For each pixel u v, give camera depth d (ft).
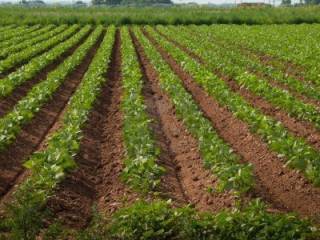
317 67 81.92
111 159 44.14
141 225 28.27
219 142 42.42
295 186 37.32
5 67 83.51
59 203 34.37
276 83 72.64
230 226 27.40
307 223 27.78
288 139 42.04
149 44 113.70
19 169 42.42
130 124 48.26
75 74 84.02
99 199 36.86
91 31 167.12
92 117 56.49
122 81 74.79
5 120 48.70
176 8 267.18
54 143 42.39
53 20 194.29
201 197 36.17
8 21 191.31
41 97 59.72
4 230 30.27
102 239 27.50
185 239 27.48
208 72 72.64
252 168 39.52
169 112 59.16
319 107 59.77
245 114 51.11
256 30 159.94
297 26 182.70
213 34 146.30
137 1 510.58
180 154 45.60
